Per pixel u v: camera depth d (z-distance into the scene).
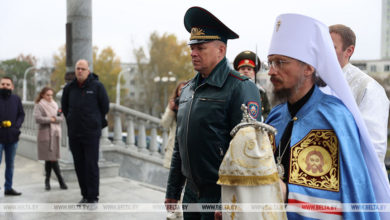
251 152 1.43
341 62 2.31
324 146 1.53
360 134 1.59
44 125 5.94
